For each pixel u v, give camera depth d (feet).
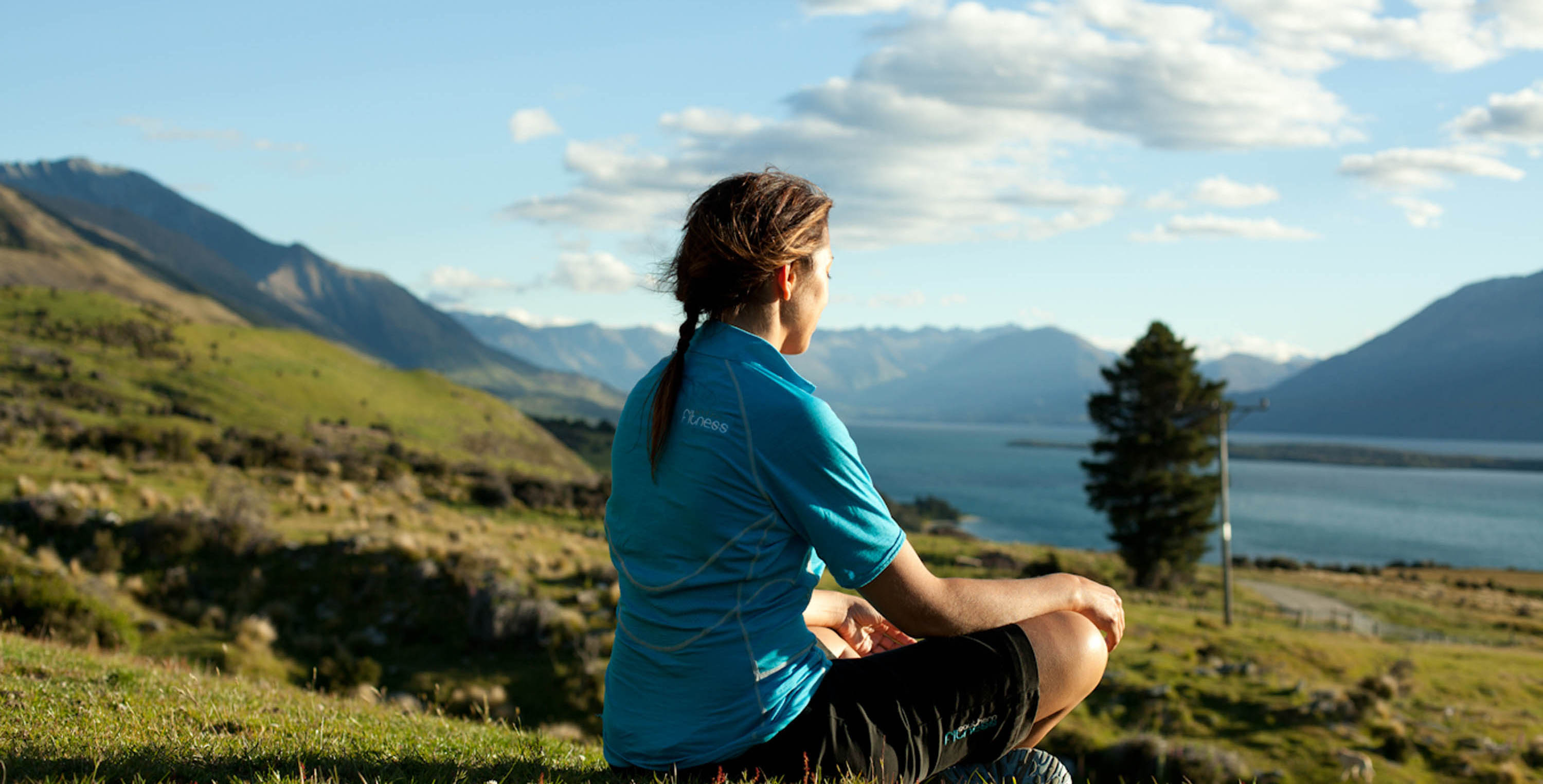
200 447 192.54
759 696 6.36
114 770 7.75
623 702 6.95
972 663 6.67
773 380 6.20
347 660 72.64
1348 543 533.14
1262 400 131.85
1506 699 88.07
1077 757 66.28
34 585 54.19
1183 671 86.07
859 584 6.30
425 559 97.71
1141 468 188.55
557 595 94.32
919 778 6.77
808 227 6.64
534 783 8.09
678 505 6.30
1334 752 67.46
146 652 68.13
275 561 96.63
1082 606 7.55
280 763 8.53
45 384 420.77
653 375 6.78
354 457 226.58
